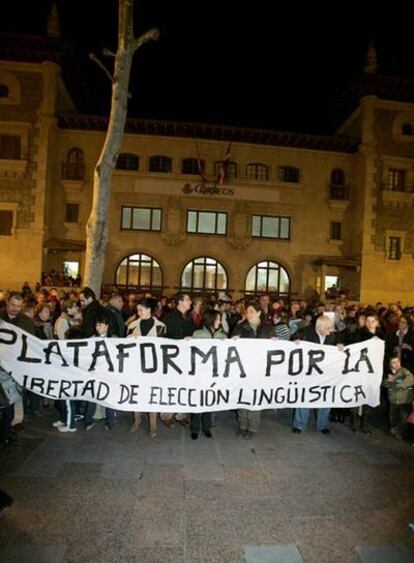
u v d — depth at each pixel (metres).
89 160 27.08
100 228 11.62
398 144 27.89
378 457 6.32
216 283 27.61
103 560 3.74
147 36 11.46
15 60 25.61
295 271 27.91
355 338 8.12
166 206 27.19
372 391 7.36
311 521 4.47
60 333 8.27
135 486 5.10
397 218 27.69
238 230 27.39
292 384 7.13
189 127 27.11
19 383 6.71
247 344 7.06
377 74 26.77
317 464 5.98
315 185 28.50
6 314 7.20
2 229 25.47
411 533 4.32
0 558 3.73
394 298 27.28
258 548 3.99
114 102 11.57
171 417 7.46
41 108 25.67
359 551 4.00
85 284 11.62
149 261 27.28
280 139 27.98
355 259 27.83
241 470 5.67
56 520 4.32
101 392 6.83
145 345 6.91
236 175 27.84
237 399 6.98
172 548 3.94
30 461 5.71
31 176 25.52
